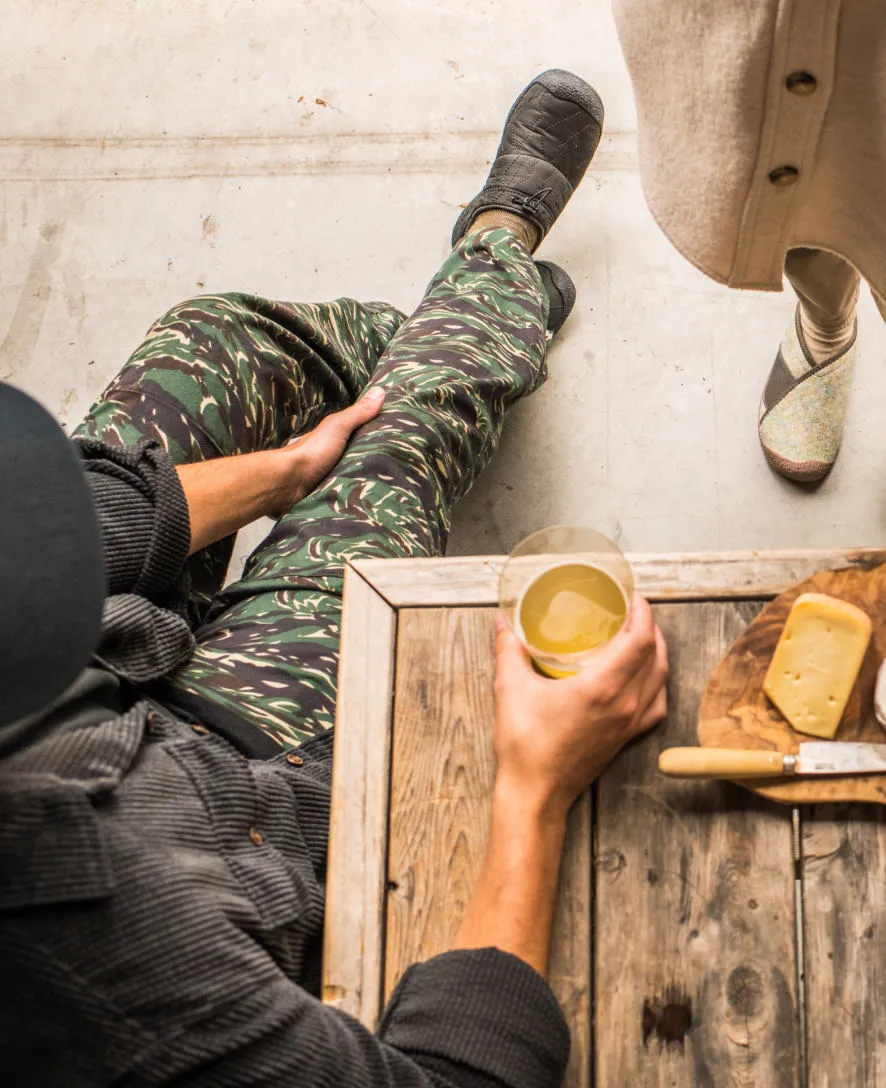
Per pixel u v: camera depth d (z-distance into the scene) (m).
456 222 1.66
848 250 0.91
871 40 0.67
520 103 1.60
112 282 1.75
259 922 0.73
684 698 0.80
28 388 1.72
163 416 1.16
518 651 0.79
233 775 0.79
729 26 0.69
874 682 0.75
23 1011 0.62
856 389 1.54
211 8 1.84
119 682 0.90
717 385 1.58
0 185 1.81
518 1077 0.68
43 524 0.60
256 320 1.27
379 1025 0.74
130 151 1.80
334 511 1.19
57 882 0.62
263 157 1.77
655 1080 0.73
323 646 1.06
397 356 1.36
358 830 0.79
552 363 1.62
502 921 0.73
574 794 0.77
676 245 0.94
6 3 1.90
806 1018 0.73
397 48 1.77
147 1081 0.62
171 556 0.95
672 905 0.76
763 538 1.51
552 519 1.56
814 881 0.75
